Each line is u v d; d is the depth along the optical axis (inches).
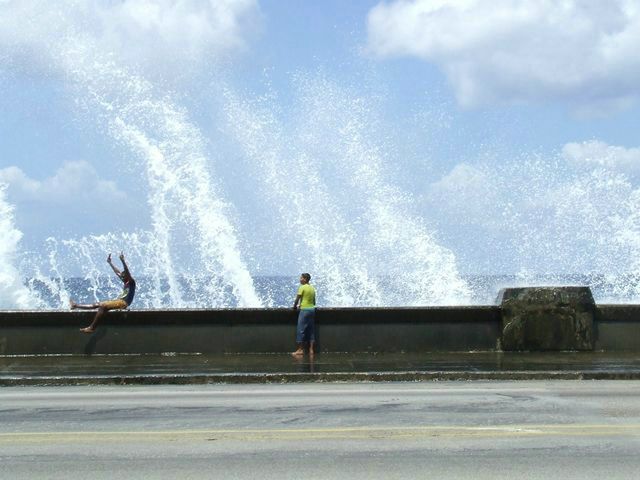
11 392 492.7
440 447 314.7
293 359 617.6
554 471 276.5
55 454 306.3
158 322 652.1
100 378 527.8
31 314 645.9
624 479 265.7
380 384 522.6
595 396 456.1
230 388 505.4
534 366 572.7
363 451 308.3
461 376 540.4
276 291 3659.0
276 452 307.6
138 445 321.4
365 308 658.8
